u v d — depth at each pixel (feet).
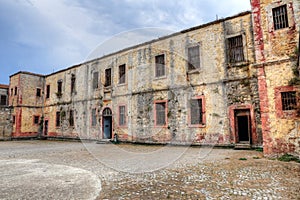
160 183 12.73
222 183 12.80
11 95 67.36
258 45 24.52
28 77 66.44
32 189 11.57
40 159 23.32
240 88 31.12
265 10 24.53
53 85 65.98
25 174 15.29
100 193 10.93
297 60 22.04
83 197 10.32
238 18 32.65
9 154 28.91
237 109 30.94
